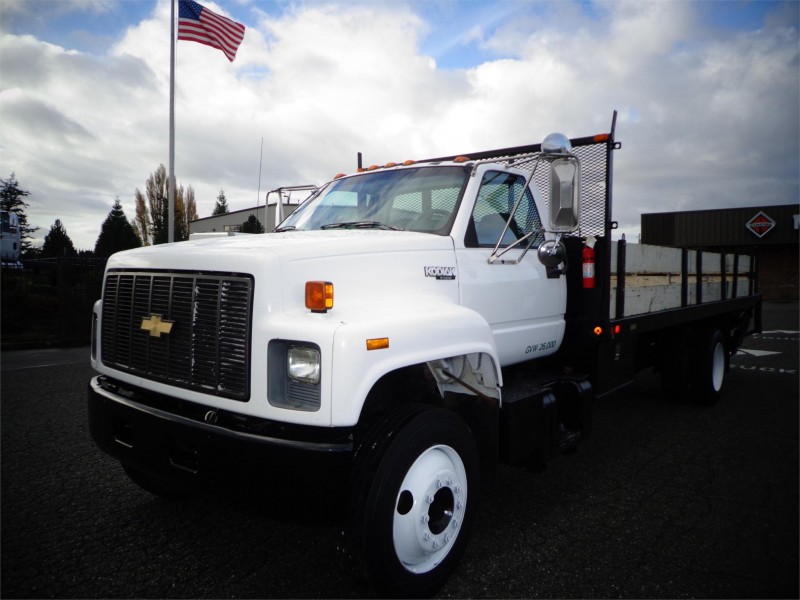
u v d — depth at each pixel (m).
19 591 2.81
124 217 54.44
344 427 2.49
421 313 2.88
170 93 14.50
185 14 13.66
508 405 3.42
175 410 2.91
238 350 2.62
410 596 2.73
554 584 2.95
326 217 4.19
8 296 14.44
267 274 2.59
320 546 3.31
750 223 29.58
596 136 4.38
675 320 5.76
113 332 3.28
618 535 3.49
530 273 4.07
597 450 5.16
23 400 6.54
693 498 4.07
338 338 2.43
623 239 4.56
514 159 3.78
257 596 2.81
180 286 2.86
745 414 6.45
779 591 2.89
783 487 4.28
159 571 3.02
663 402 7.05
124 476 4.32
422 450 2.70
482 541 3.41
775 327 16.75
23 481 4.21
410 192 3.93
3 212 24.05
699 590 2.90
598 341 4.33
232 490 2.58
